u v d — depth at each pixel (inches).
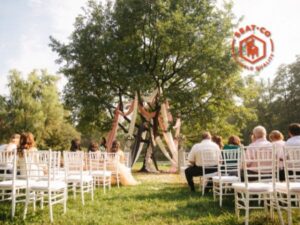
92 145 466.6
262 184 209.5
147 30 814.5
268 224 205.8
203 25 829.8
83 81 853.8
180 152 749.3
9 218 229.8
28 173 229.1
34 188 226.7
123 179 446.9
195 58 805.9
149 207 270.2
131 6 816.3
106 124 916.6
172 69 892.0
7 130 1676.9
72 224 215.8
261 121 1760.6
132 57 840.9
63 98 910.4
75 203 292.7
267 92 1846.7
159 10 807.1
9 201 292.8
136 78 757.9
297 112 1638.8
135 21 816.9
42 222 220.8
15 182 234.8
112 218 231.1
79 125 912.3
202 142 350.9
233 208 260.5
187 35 785.6
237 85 892.0
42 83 1803.6
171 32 790.5
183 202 289.6
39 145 1729.8
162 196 327.3
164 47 815.7
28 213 243.1
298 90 1669.5
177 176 645.9
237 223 210.4
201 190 368.2
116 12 842.8
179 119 797.2
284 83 1739.7
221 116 915.4
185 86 890.7
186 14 819.4
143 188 401.1
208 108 857.5
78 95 863.7
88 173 345.4
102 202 296.2
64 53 868.0
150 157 828.0
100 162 392.2
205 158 341.7
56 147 1782.7
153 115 800.3
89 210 261.0
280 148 269.9
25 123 1678.2
